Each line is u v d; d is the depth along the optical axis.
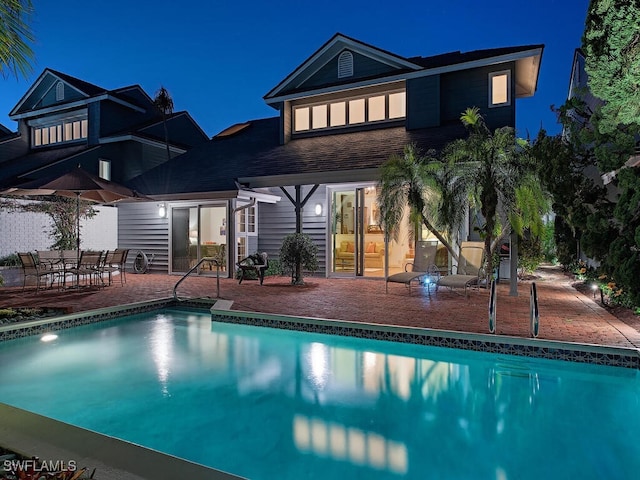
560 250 13.69
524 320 7.12
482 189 9.45
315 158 13.59
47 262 11.54
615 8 5.14
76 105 20.62
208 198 13.77
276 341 7.16
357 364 6.00
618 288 7.93
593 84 5.73
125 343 7.07
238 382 5.38
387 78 14.02
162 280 13.37
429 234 12.52
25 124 22.50
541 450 3.77
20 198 13.26
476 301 9.04
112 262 12.20
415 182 10.28
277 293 10.40
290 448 3.81
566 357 5.67
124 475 2.52
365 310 8.11
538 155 8.40
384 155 12.38
